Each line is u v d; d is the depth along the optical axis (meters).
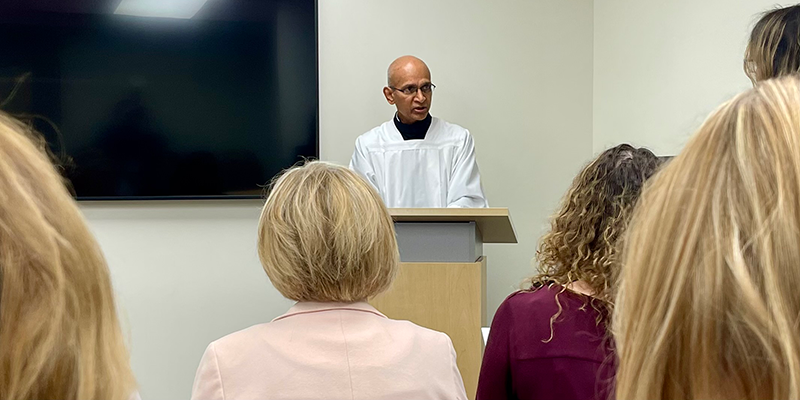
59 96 3.52
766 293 0.41
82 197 3.54
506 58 3.92
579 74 3.96
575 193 1.19
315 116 3.67
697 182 0.46
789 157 0.43
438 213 2.15
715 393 0.43
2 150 0.52
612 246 1.08
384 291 1.12
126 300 3.62
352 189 1.07
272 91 3.65
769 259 0.41
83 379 0.50
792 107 0.45
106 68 3.56
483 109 3.90
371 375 0.99
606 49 3.88
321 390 0.97
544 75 3.94
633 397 0.46
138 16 3.58
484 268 2.73
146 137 3.58
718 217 0.44
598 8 3.95
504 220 2.26
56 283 0.49
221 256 3.67
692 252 0.44
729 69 3.00
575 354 1.07
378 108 3.82
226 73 3.63
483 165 3.90
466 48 3.89
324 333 1.02
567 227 1.17
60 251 0.51
